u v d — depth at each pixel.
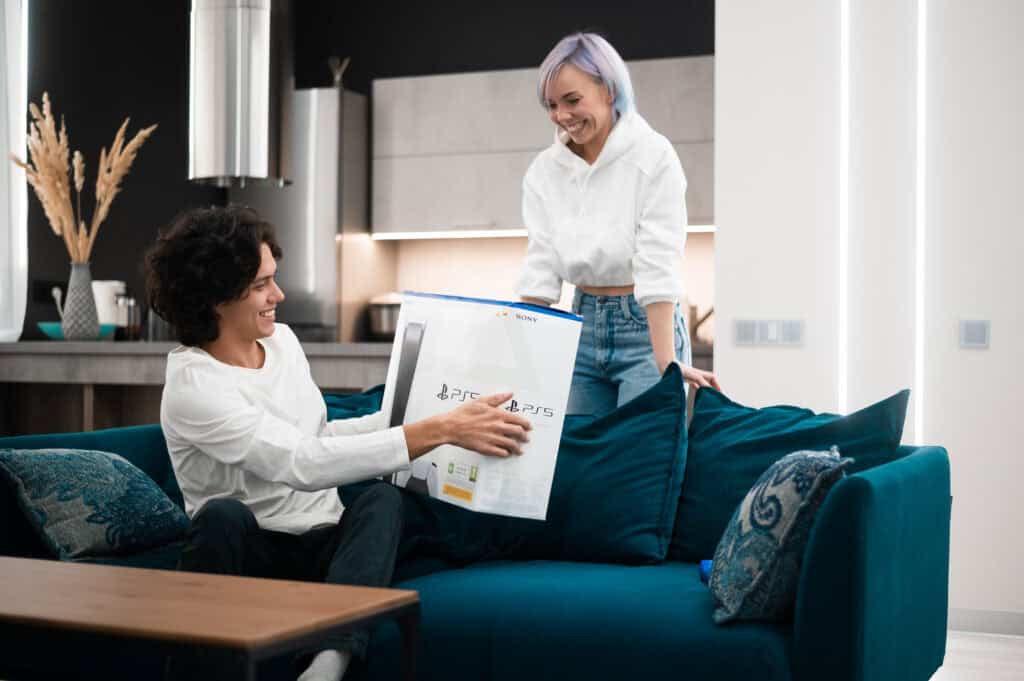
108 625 1.52
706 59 6.64
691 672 2.01
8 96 6.03
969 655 3.77
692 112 6.67
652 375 2.99
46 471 2.66
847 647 1.92
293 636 1.50
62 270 6.45
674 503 2.64
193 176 5.72
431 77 7.20
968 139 4.19
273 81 6.07
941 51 4.21
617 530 2.60
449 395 2.40
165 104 7.32
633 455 2.66
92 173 6.67
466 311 2.43
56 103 6.39
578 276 3.08
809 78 4.35
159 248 2.40
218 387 2.33
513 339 2.38
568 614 2.13
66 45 6.47
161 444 3.18
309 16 7.84
